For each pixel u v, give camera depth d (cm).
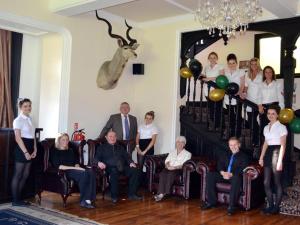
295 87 682
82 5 496
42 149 502
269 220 431
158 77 644
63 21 552
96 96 603
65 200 467
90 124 595
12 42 628
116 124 598
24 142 461
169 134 625
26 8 505
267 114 473
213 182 483
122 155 533
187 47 618
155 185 553
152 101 650
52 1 531
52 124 635
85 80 585
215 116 565
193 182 534
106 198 527
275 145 449
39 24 522
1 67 611
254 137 544
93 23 593
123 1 477
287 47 510
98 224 396
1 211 434
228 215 451
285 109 471
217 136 559
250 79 552
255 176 464
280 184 451
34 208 454
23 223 389
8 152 472
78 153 520
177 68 619
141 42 670
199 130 580
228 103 563
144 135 601
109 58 622
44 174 489
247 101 532
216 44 771
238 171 471
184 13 593
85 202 469
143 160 593
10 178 477
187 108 596
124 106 604
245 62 743
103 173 511
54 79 632
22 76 629
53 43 625
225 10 401
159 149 636
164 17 620
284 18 507
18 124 454
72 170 472
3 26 538
